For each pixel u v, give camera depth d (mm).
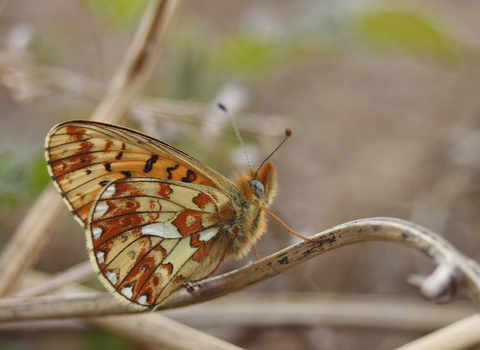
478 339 284
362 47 336
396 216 343
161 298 287
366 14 330
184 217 291
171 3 305
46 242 299
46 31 345
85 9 327
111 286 285
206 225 293
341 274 332
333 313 319
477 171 342
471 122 389
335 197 359
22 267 297
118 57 345
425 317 318
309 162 395
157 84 348
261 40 341
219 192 293
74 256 330
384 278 333
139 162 290
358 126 419
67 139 286
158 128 314
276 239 333
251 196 295
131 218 287
